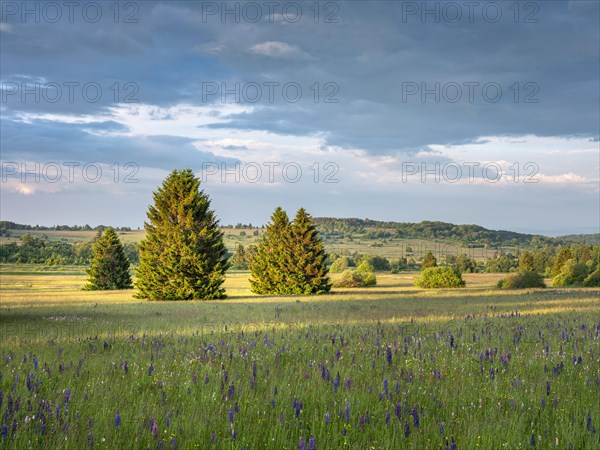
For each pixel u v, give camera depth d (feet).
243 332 57.82
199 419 22.95
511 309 104.27
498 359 37.68
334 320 80.12
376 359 37.60
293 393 27.96
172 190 197.98
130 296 207.72
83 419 23.02
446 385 29.94
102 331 66.08
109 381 31.01
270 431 21.12
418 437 20.84
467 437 20.92
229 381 30.76
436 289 249.75
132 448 20.12
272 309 117.29
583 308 102.68
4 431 18.94
